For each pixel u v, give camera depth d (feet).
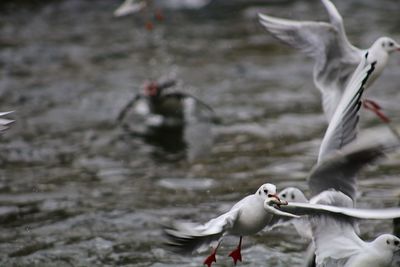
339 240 29.04
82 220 42.88
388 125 52.75
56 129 60.80
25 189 48.24
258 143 56.39
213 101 66.69
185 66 77.41
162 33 89.40
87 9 98.78
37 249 39.29
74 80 73.00
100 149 56.34
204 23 93.61
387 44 38.42
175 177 49.96
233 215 27.86
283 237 40.01
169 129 60.54
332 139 30.81
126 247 39.24
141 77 73.72
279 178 48.67
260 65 76.95
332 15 38.47
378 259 28.68
